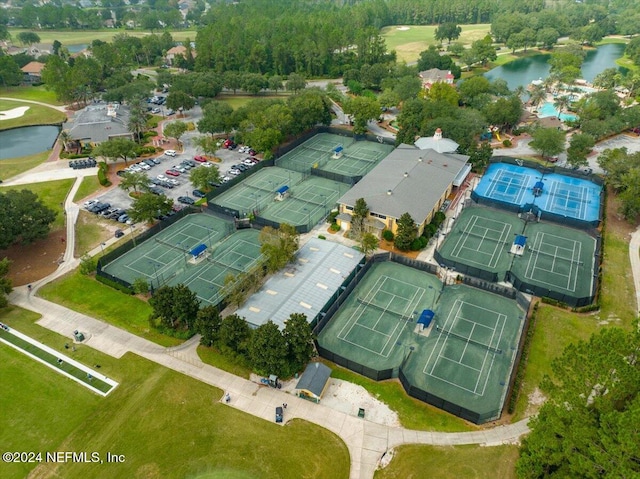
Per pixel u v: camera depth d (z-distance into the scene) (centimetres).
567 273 9225
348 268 9081
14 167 14125
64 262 9769
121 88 19038
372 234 9581
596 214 11281
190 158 14575
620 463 4006
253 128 14850
